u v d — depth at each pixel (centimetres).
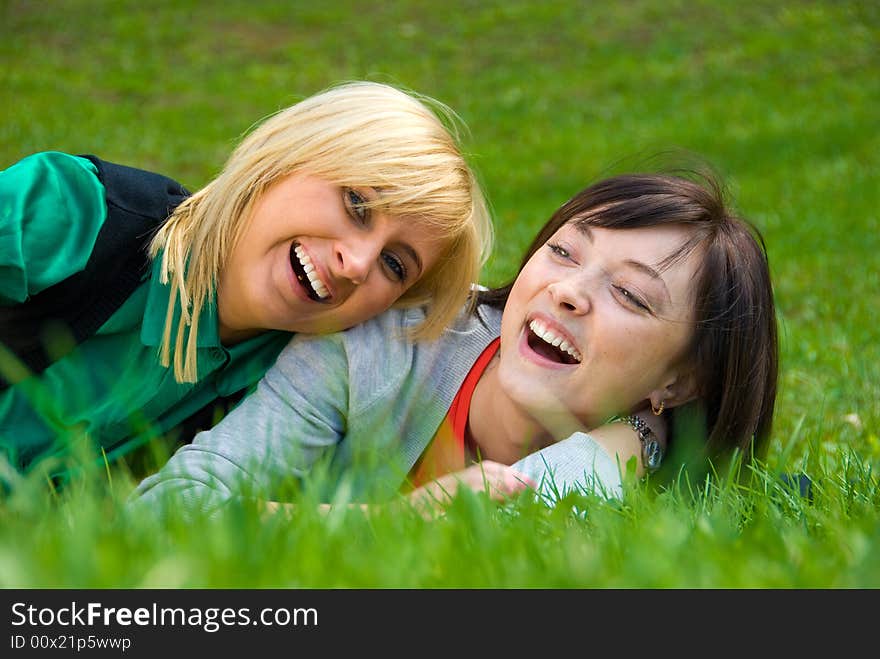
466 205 401
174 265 387
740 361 393
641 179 397
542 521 284
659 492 390
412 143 388
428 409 407
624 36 2303
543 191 1398
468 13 2442
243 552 219
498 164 1545
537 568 227
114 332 396
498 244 1016
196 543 221
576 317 373
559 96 1967
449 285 407
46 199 381
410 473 414
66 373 389
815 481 359
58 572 199
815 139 1616
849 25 2278
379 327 402
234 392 411
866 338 767
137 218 394
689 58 2158
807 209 1263
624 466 383
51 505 305
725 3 2441
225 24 2273
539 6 2481
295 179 380
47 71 1870
